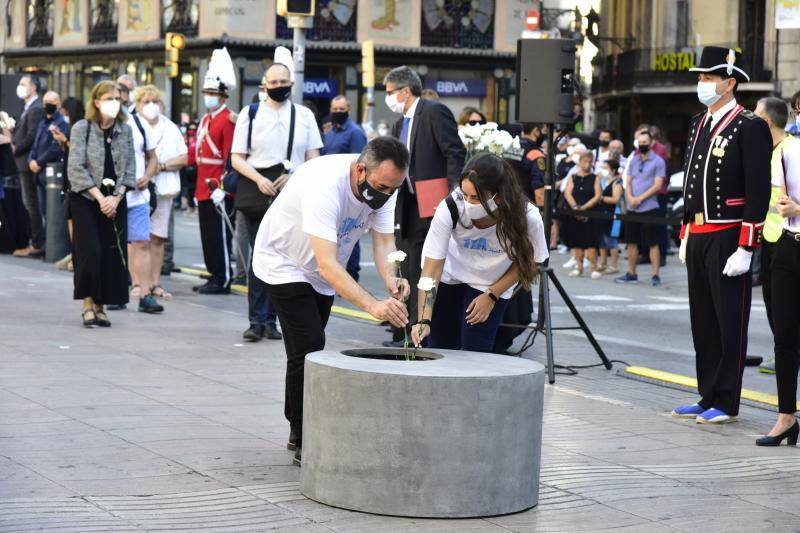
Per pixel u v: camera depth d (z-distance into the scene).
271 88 11.66
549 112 11.13
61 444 7.15
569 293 18.38
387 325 12.82
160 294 14.30
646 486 6.82
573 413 8.76
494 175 7.19
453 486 5.98
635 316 15.78
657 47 40.59
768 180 8.34
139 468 6.70
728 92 8.52
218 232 14.86
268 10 41.41
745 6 37.91
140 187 12.86
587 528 5.97
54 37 51.16
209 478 6.56
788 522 6.21
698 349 8.82
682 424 8.55
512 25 45.19
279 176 11.69
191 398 8.62
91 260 11.67
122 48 45.66
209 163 14.74
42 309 12.95
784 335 7.98
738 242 8.50
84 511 5.87
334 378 6.07
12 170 18.64
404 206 10.69
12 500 6.00
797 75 36.34
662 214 21.14
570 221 20.86
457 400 5.94
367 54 27.28
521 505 6.20
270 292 7.09
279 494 6.31
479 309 7.60
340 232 6.82
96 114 11.73
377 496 6.01
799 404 9.28
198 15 41.94
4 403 8.21
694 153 8.70
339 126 16.97
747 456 7.64
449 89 44.31
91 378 9.20
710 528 6.06
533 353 11.73
